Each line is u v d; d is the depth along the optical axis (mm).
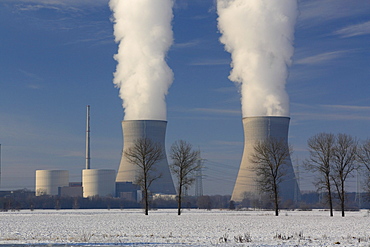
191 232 32531
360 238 26688
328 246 23125
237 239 25500
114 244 23500
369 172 62656
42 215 63719
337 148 57906
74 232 32031
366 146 62531
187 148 62031
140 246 22641
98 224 41750
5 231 32969
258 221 47750
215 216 60062
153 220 49094
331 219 52250
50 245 22562
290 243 24547
